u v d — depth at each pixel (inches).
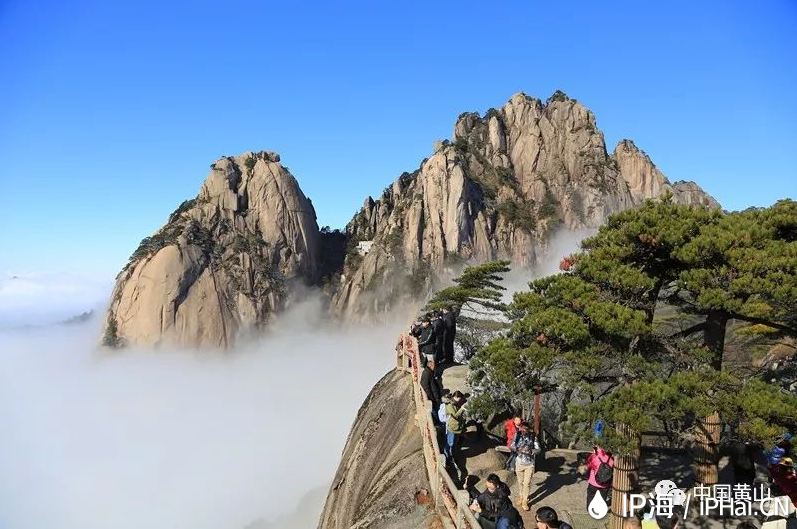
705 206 667.4
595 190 6909.5
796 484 543.2
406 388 1058.1
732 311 529.0
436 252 6692.9
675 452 838.5
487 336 1510.8
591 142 7431.1
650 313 601.9
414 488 691.4
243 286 6737.2
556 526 438.9
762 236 557.6
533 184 7401.6
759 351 1083.9
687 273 546.6
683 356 554.6
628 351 569.3
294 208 7687.0
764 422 457.4
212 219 7234.3
